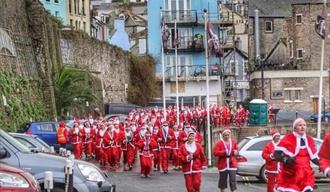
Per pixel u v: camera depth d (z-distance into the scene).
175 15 73.06
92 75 60.69
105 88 65.00
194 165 20.80
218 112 55.09
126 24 106.38
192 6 73.38
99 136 34.62
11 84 41.81
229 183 21.12
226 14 91.19
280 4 87.19
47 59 50.50
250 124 55.69
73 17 85.12
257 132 51.19
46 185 12.55
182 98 72.00
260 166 26.17
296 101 75.19
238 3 101.25
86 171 15.70
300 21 78.88
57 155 15.63
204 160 21.03
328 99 74.88
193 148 20.83
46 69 50.19
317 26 38.94
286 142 12.92
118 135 33.72
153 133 31.16
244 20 97.31
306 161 12.88
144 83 71.62
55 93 51.66
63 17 82.38
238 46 95.69
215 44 37.69
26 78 46.03
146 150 29.89
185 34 73.25
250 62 84.62
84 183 15.37
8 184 11.47
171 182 26.95
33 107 45.66
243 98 86.00
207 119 36.59
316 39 77.81
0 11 43.19
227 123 56.47
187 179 20.88
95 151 35.66
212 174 30.83
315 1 84.06
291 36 79.81
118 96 68.12
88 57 61.56
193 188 20.89
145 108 59.56
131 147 33.06
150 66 72.19
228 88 77.31
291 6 81.94
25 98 44.38
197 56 73.12
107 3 119.94
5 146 14.74
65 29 59.00
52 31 53.03
